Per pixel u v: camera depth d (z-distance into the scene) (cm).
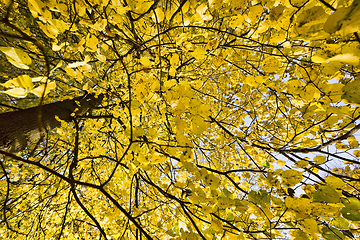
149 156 98
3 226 247
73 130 210
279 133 181
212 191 105
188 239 112
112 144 271
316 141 133
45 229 290
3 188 234
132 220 109
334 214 85
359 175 130
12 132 107
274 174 99
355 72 90
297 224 91
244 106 226
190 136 196
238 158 260
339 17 48
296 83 100
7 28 150
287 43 83
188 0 92
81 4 79
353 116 106
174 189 137
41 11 64
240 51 157
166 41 142
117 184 245
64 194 292
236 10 86
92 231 303
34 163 67
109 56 226
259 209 95
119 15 88
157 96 95
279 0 82
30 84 51
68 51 134
